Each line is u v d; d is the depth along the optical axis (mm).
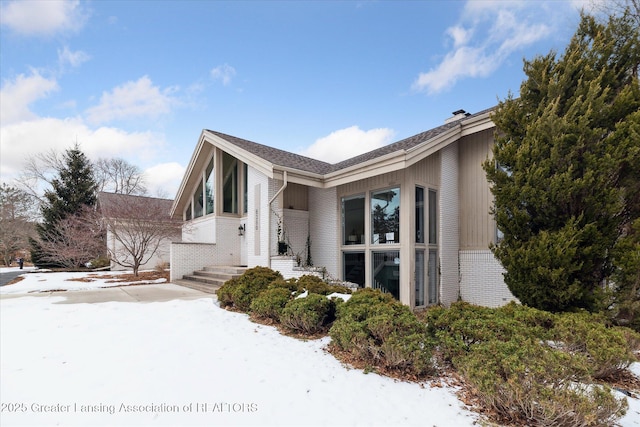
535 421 2926
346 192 10242
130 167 32438
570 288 5164
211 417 2961
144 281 12992
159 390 3457
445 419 2990
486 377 3129
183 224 16375
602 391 2838
